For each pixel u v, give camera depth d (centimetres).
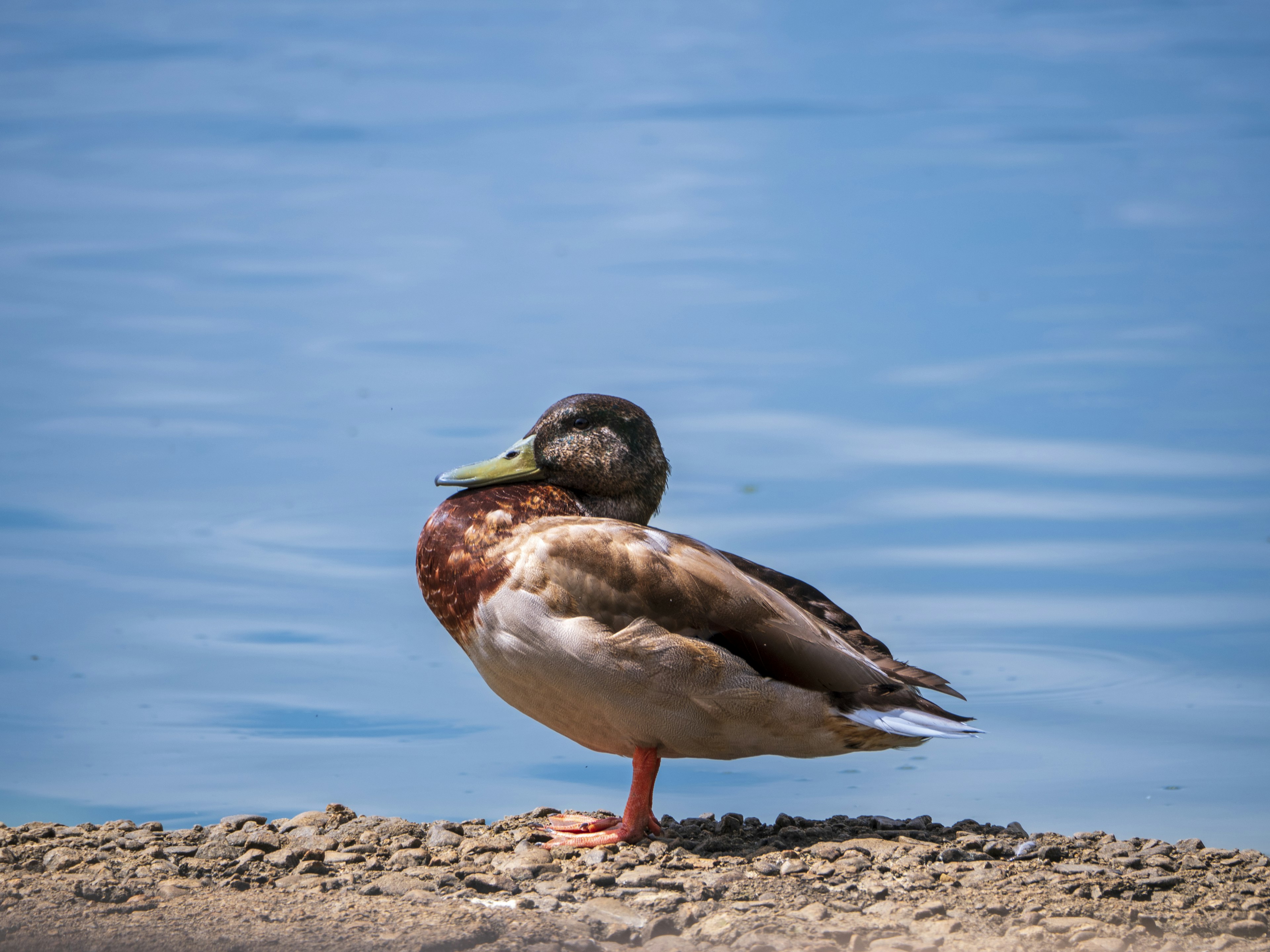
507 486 1149
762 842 1084
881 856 1020
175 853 1014
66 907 860
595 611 1007
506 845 1048
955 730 1013
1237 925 858
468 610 1051
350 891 925
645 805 1055
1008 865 1002
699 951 805
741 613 1017
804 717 1020
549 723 1089
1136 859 1015
